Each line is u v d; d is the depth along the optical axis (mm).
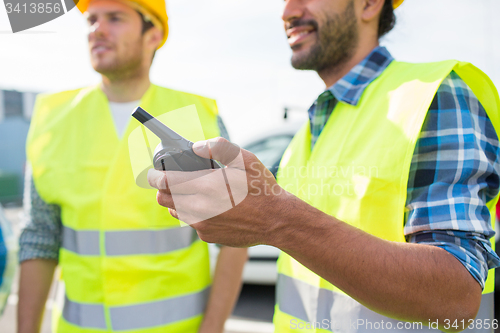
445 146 690
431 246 628
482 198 706
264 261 3160
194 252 1237
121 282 1108
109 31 1171
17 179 11344
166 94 1304
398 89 818
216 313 1199
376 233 752
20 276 1255
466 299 605
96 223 1137
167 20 1311
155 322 1118
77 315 1146
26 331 1189
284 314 1009
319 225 589
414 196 705
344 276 599
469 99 748
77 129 1229
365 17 968
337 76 1037
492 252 669
